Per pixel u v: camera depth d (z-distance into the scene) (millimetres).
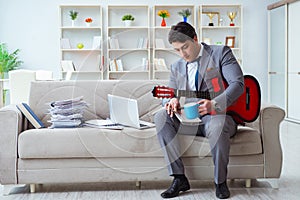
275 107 3150
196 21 8438
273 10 8094
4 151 3047
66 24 8367
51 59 8289
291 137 5574
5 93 7730
